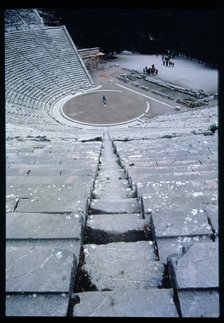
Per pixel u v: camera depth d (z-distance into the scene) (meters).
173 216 4.86
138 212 6.21
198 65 54.28
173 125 26.33
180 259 3.67
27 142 15.93
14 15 52.56
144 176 8.15
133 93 43.62
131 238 5.11
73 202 6.02
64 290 3.42
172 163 10.45
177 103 40.31
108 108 38.84
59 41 50.09
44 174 8.64
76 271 4.01
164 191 6.51
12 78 41.78
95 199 6.99
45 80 43.97
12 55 45.19
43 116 35.59
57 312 3.24
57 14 60.41
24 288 3.46
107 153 15.52
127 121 35.22
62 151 13.34
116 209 6.32
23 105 37.53
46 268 3.70
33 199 6.04
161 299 3.33
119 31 61.81
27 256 3.85
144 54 62.09
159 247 4.41
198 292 3.31
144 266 4.10
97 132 26.56
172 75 49.75
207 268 3.53
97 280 4.00
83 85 45.53
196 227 4.65
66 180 7.60
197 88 44.25
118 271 4.12
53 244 4.59
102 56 59.81
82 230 4.99
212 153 12.26
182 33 57.78
